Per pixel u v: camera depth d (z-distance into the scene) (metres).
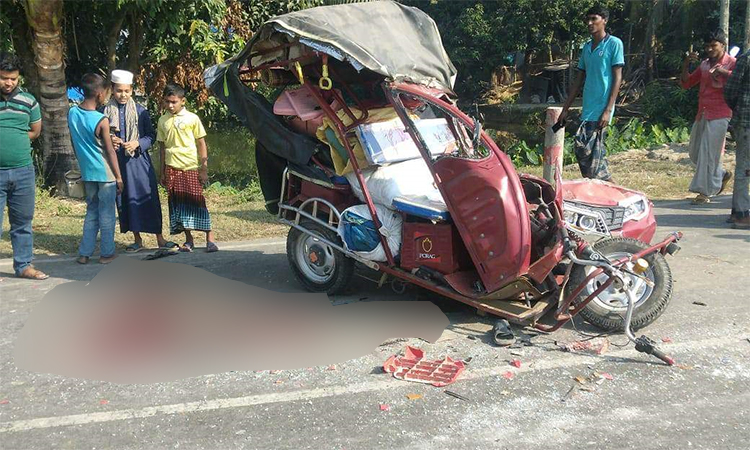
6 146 5.83
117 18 12.86
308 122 5.33
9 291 5.78
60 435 3.36
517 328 4.58
